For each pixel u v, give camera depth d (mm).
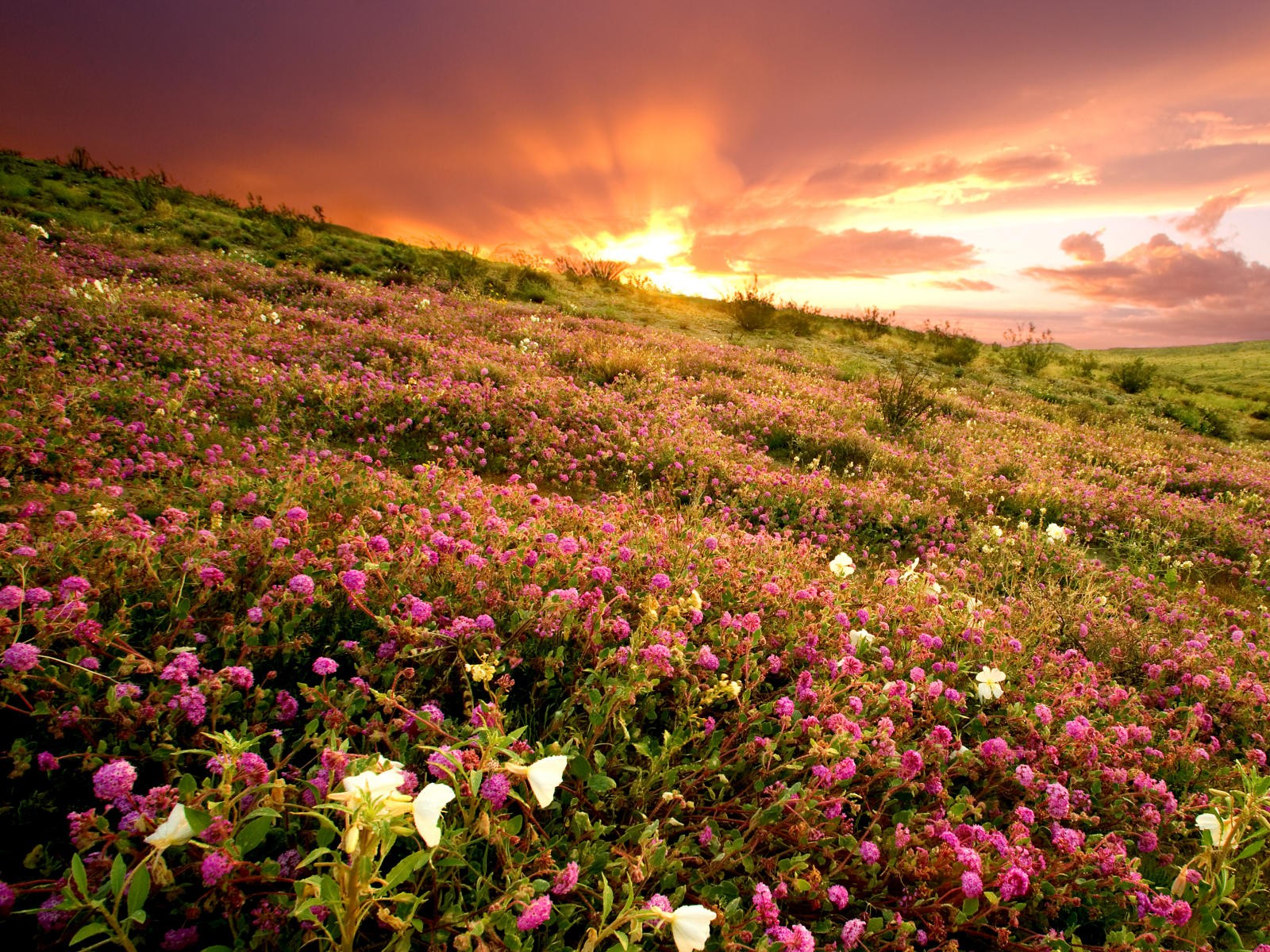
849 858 2158
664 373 12352
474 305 18000
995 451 10922
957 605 4117
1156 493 10031
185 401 5867
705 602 3480
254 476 4598
